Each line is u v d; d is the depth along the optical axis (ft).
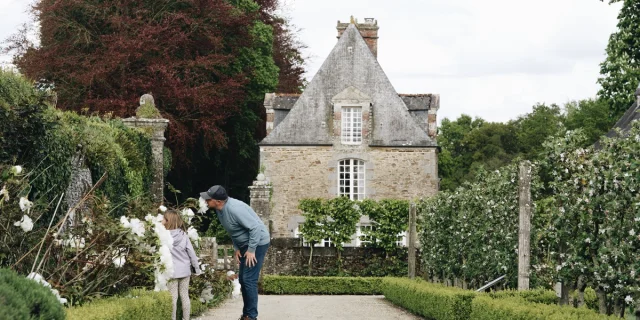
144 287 33.99
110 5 104.88
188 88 104.53
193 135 107.24
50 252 30.45
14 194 30.71
